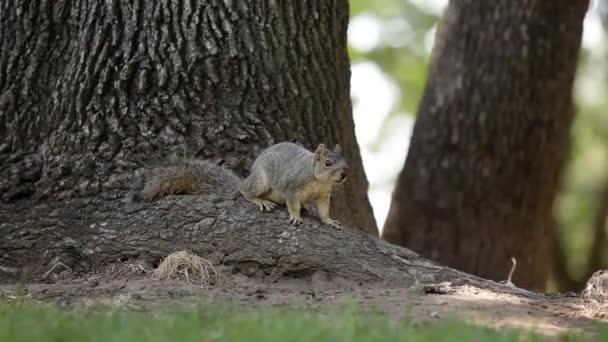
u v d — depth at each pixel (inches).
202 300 415.2
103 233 478.0
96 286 453.4
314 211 494.3
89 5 514.6
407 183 733.3
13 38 522.6
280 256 459.2
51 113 512.4
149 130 503.5
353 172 563.2
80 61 511.2
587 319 404.5
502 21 715.4
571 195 1165.7
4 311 372.2
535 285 729.6
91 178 494.6
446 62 733.9
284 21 531.5
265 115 520.1
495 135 714.2
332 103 546.6
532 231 725.9
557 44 713.6
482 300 427.5
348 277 454.6
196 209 474.3
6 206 495.2
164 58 512.4
